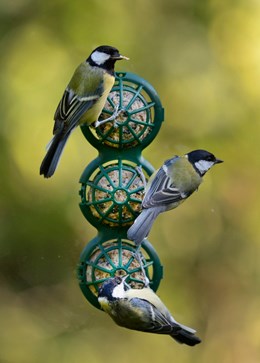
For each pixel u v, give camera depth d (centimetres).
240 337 1488
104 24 1490
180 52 1494
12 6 1503
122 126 994
